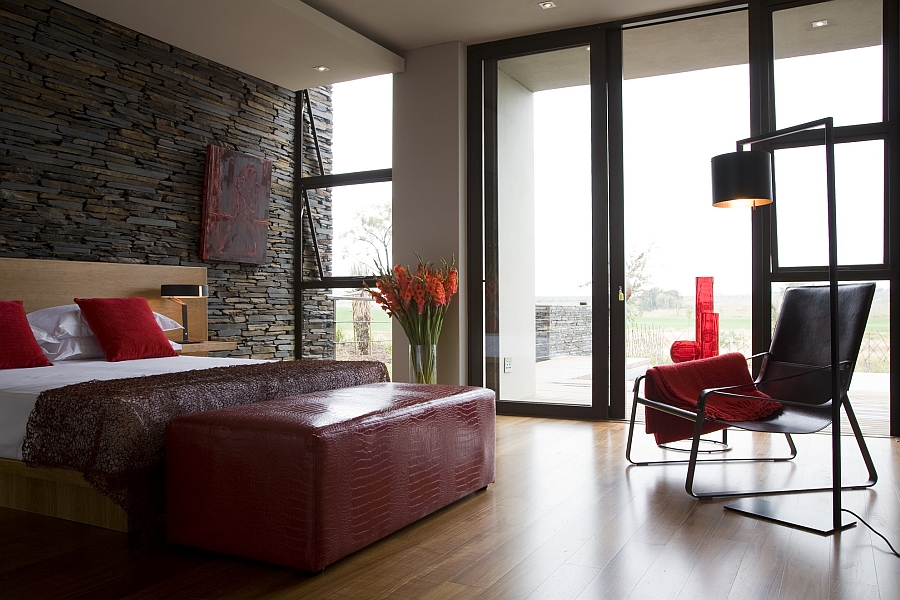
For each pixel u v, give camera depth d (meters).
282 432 2.25
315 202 6.55
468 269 5.64
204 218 5.52
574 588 2.10
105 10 4.46
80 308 4.28
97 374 3.33
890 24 4.40
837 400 2.67
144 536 2.50
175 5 4.38
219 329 5.77
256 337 6.15
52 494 2.86
